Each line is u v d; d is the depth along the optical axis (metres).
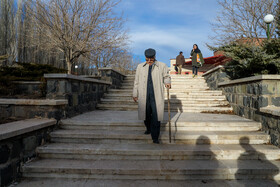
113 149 2.76
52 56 14.62
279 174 2.37
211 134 3.13
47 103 3.20
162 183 2.29
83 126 3.43
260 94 3.48
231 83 4.93
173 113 4.84
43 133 2.97
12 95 4.87
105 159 2.74
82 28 10.08
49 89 3.61
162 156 2.73
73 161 2.66
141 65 3.08
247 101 4.05
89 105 4.97
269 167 2.41
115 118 3.86
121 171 2.39
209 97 5.64
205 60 13.45
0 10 14.02
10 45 14.16
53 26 9.19
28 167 2.44
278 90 3.41
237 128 3.41
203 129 3.42
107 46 10.79
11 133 2.19
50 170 2.43
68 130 3.33
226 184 2.26
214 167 2.42
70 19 9.71
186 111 5.11
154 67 2.97
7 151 2.21
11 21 14.27
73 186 2.22
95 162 2.62
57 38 9.40
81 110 4.46
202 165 2.50
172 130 3.42
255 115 3.66
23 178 2.42
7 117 3.28
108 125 3.42
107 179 2.38
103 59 15.75
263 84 3.42
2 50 13.98
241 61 4.59
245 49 4.73
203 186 2.22
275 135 2.96
